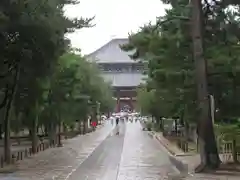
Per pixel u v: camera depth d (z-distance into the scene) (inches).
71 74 1711.4
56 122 1843.0
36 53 1018.7
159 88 1374.3
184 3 1046.4
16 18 940.0
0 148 1701.5
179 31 1016.2
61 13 1118.4
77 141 2181.3
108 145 1840.6
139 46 1062.4
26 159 1248.2
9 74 1098.7
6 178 845.8
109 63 6190.9
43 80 1198.3
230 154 1031.6
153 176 853.2
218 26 960.9
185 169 925.2
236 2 904.3
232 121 1172.5
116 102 6245.1
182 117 1497.3
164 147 1684.3
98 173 912.9
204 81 880.9
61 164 1106.7
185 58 1111.0
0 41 965.2
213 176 784.3
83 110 2333.9
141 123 4650.6
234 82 1002.1
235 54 1001.5
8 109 1115.3
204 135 864.9
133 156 1316.4
